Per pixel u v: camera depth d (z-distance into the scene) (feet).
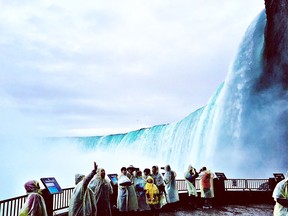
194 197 37.83
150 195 27.71
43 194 21.95
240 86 98.84
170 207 36.40
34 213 14.73
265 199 43.37
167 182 34.22
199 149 109.29
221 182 42.50
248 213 33.76
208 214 32.99
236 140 94.17
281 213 15.34
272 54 88.12
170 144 136.98
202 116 115.55
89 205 20.52
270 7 83.05
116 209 30.68
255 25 102.32
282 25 81.51
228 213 33.63
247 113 94.07
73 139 243.81
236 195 43.01
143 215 31.19
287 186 15.20
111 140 210.59
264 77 92.32
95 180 23.86
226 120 99.35
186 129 126.31
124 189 28.04
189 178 37.32
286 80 85.92
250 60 98.63
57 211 27.78
